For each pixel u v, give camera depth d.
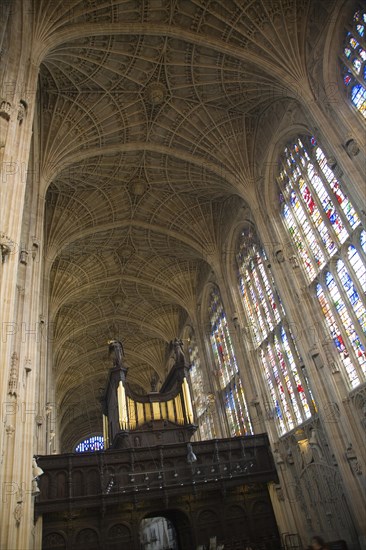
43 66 22.03
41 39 18.69
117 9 20.45
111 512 21.77
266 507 23.78
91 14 20.17
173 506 22.80
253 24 21.36
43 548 20.16
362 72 18.45
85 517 21.33
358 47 18.80
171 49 23.00
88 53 22.22
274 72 21.69
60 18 19.41
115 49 22.48
